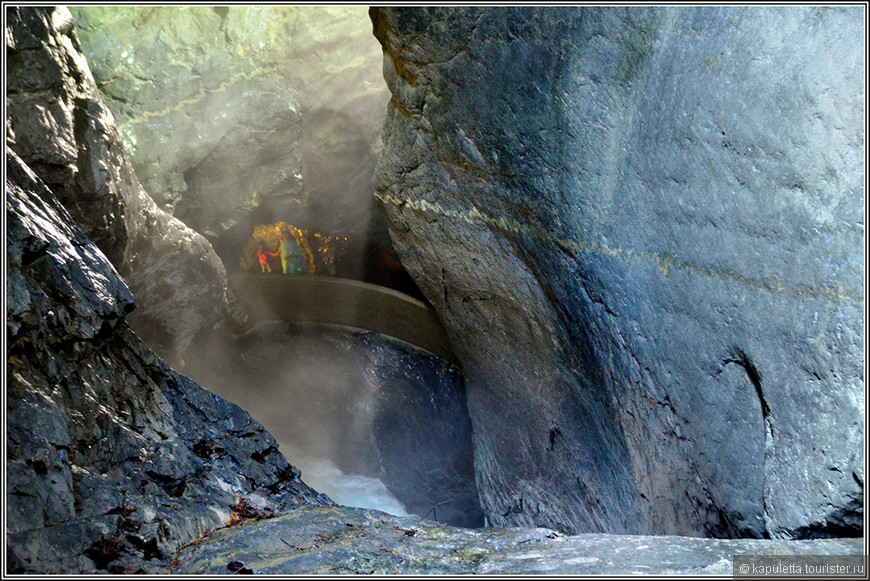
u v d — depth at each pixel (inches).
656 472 178.7
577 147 183.5
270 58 438.3
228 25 418.0
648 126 157.9
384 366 471.5
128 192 289.4
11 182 174.1
